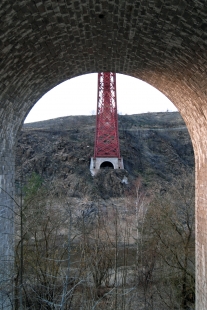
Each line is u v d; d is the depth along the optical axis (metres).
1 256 7.55
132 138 54.75
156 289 13.76
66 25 6.35
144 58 7.98
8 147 8.33
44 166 39.28
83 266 12.16
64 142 48.19
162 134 57.03
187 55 6.63
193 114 8.79
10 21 5.33
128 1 5.56
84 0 5.57
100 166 40.09
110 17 6.24
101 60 8.79
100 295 12.58
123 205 23.83
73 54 7.93
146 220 15.77
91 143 49.97
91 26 6.64
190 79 7.45
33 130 52.38
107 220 19.80
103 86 40.28
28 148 44.44
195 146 9.41
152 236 15.92
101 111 40.34
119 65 9.09
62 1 5.46
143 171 43.88
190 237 13.49
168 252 14.23
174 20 5.71
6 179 8.14
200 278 8.68
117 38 7.21
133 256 16.66
